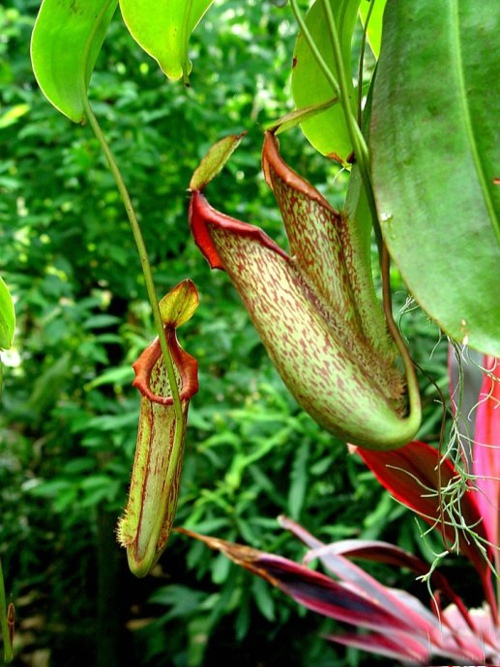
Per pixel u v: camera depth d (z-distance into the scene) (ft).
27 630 6.95
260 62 5.41
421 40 1.14
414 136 1.10
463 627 2.45
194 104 5.27
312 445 4.92
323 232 1.20
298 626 5.65
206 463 5.40
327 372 1.13
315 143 1.71
